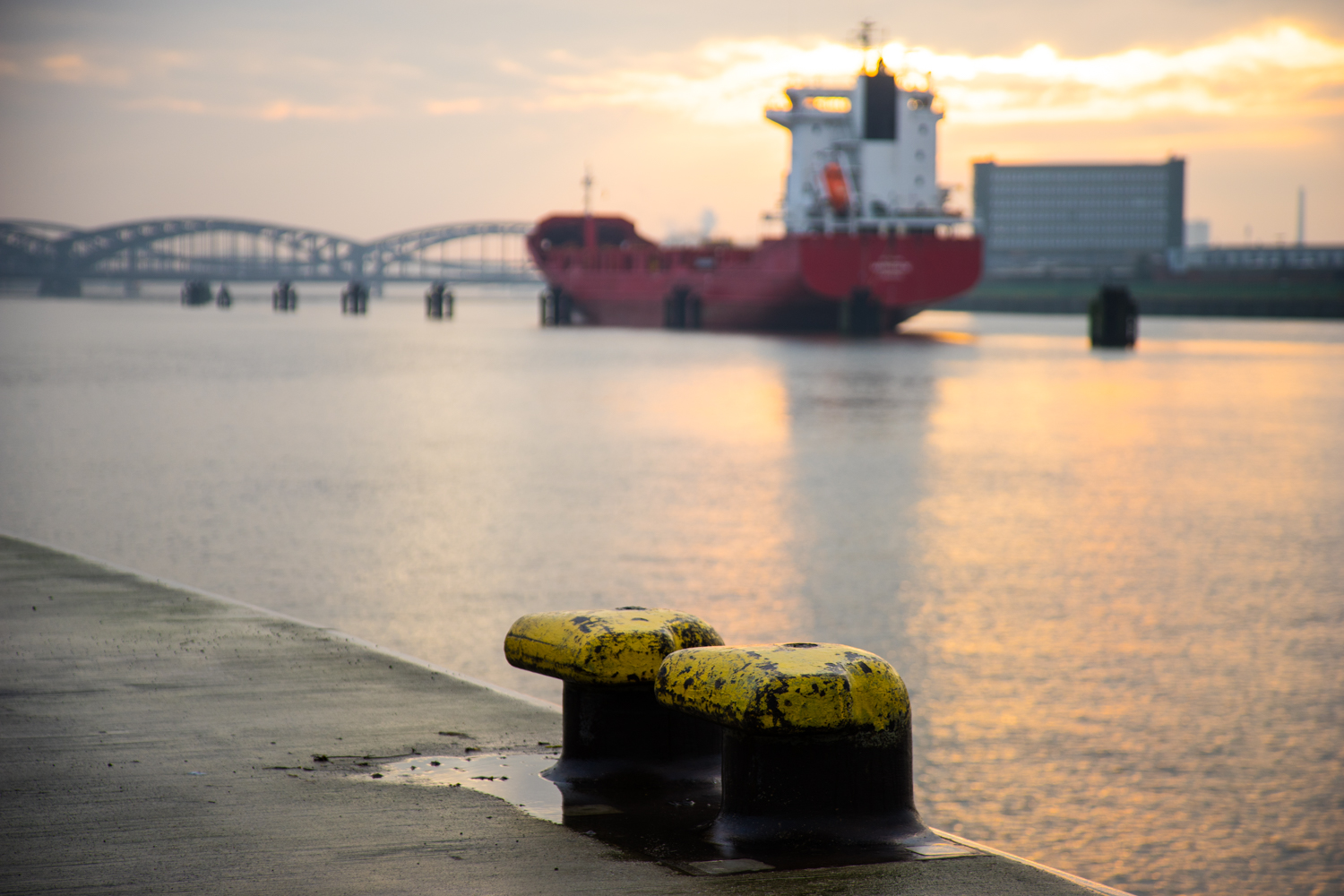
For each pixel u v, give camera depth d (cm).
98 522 3031
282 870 397
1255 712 1719
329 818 447
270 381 7425
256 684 632
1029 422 5362
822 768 428
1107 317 10362
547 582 2445
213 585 2389
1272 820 1361
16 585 883
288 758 517
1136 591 2422
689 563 2642
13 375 7844
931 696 1795
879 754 432
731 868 400
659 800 471
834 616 2233
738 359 9044
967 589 2445
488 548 2739
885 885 385
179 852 412
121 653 693
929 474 3947
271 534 2888
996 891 380
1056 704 1764
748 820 427
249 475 3816
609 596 2342
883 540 2894
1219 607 2308
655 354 9650
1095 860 1282
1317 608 2308
